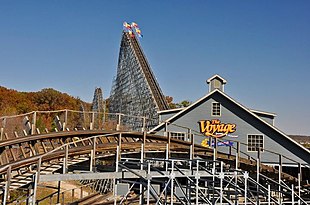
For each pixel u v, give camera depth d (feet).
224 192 63.52
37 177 36.70
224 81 106.11
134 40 167.02
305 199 72.23
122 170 46.47
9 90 231.50
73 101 252.42
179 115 102.42
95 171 46.11
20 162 35.53
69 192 88.74
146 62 147.13
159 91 134.92
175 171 52.06
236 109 100.07
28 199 37.50
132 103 145.79
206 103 102.22
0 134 52.19
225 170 62.59
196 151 67.00
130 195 61.21
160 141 67.26
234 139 98.94
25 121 55.47
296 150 93.45
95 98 201.87
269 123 100.48
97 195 58.75
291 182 72.54
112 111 169.68
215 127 100.63
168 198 65.82
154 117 122.42
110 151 56.80
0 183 38.52
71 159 50.37
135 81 143.64
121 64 163.73
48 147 54.19
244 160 70.03
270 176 71.97
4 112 192.44
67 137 53.36
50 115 210.59
